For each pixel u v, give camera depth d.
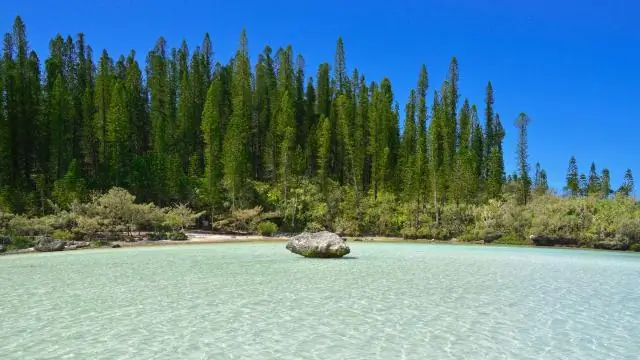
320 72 99.25
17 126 66.56
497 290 18.95
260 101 90.75
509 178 89.62
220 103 85.62
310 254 32.44
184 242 50.84
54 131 64.50
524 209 68.44
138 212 51.69
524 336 11.84
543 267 28.98
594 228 57.81
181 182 67.81
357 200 75.00
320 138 81.94
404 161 82.12
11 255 34.78
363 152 82.69
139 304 15.34
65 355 9.98
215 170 67.88
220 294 17.25
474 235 66.62
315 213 71.69
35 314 13.82
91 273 23.34
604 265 31.28
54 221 47.69
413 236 69.25
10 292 17.59
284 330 12.12
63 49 83.31
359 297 16.84
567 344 11.17
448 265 29.03
